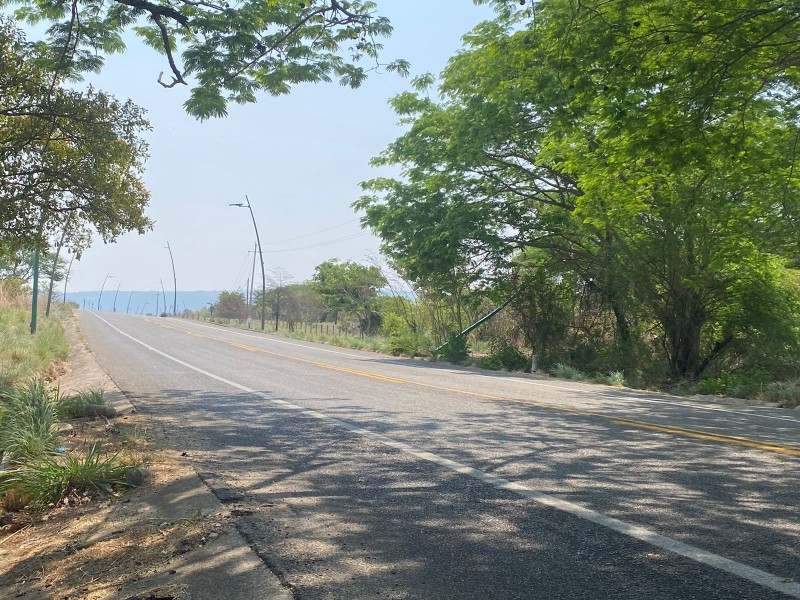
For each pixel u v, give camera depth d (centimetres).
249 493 561
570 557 405
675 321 2211
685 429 890
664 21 1070
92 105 1231
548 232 2583
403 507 516
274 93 1148
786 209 1708
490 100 2203
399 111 2727
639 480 596
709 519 479
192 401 1180
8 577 424
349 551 417
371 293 5453
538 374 2239
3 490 580
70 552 452
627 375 2283
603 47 1094
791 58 1120
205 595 357
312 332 5516
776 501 527
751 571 380
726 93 1171
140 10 1073
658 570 383
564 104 1828
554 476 613
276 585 364
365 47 1107
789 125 1557
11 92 1205
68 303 12562
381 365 2180
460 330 3181
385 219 2725
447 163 2588
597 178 1648
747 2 993
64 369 1922
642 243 2102
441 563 396
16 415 816
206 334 4294
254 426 909
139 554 430
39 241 1312
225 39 1043
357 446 765
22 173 1253
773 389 1441
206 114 1087
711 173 1642
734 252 1927
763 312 2061
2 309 3938
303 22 1033
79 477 593
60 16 1127
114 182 1297
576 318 2633
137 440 794
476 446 760
